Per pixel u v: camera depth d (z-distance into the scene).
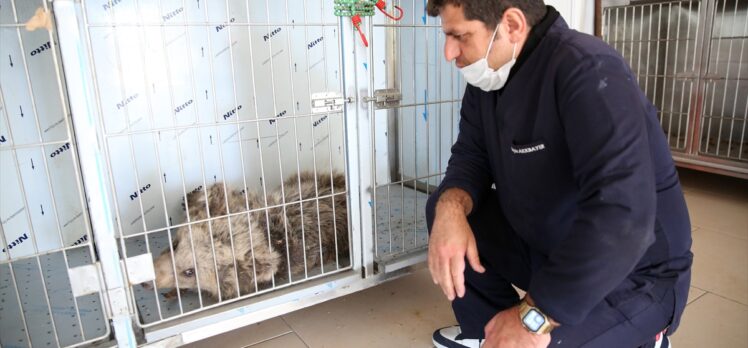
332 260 1.72
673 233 1.10
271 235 1.59
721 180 2.93
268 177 2.20
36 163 1.77
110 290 1.22
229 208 1.64
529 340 0.96
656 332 1.08
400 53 1.98
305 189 1.80
